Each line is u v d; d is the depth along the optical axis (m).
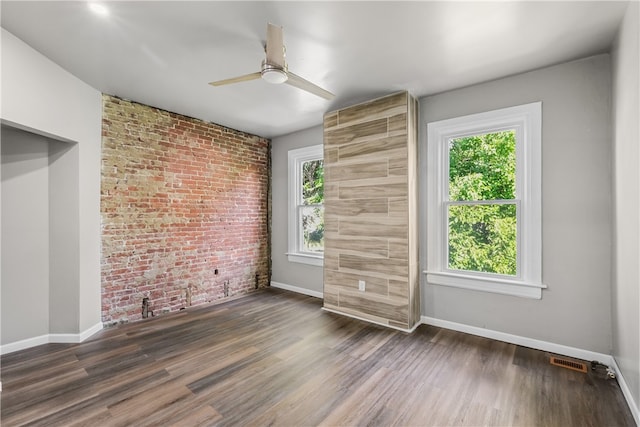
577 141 2.45
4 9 1.85
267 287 4.89
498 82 2.81
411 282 3.10
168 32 2.11
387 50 2.32
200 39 2.19
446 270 3.21
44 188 2.79
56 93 2.54
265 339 2.88
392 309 3.17
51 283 2.79
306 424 1.72
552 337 2.56
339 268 3.63
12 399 1.94
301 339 2.88
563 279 2.51
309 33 2.11
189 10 1.87
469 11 1.86
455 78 2.81
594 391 2.02
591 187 2.40
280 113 3.81
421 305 3.29
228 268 4.35
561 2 1.77
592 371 2.26
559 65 2.53
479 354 2.54
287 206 4.76
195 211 3.96
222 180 4.29
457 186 3.14
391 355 2.54
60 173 2.80
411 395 1.99
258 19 1.96
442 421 1.74
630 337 1.85
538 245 2.61
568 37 2.14
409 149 3.08
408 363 2.40
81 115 2.84
